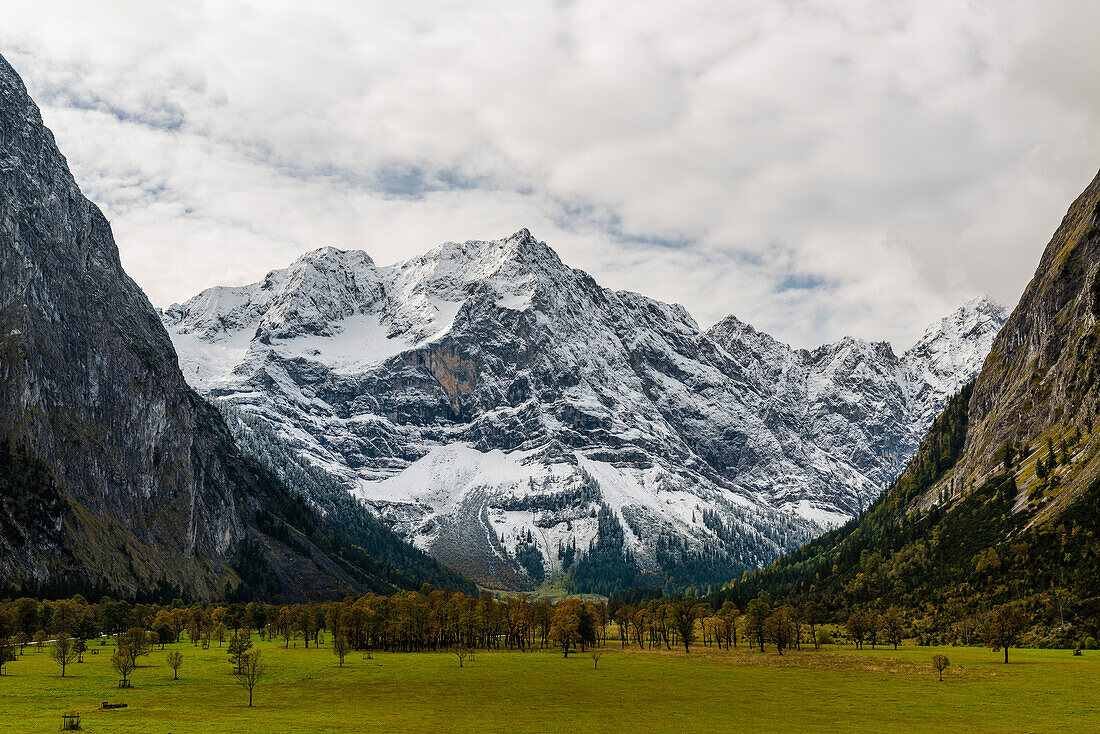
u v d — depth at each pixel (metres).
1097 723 120.56
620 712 134.38
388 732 114.94
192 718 123.06
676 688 161.38
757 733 117.12
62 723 113.75
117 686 156.00
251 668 153.25
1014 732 115.94
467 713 132.50
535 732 117.19
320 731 114.31
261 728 115.50
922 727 120.50
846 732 117.50
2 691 146.38
